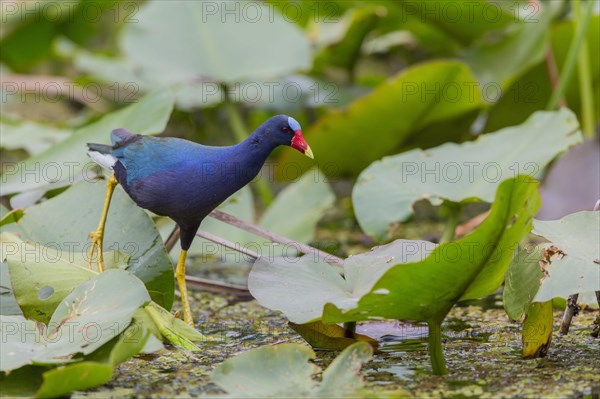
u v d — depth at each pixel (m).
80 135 10.23
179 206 7.97
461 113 12.98
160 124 9.85
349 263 7.49
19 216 8.80
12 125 13.86
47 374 5.86
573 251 6.93
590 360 7.23
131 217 8.52
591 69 13.46
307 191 12.16
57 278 7.64
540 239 11.88
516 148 10.56
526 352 7.30
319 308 6.83
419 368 7.11
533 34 13.45
